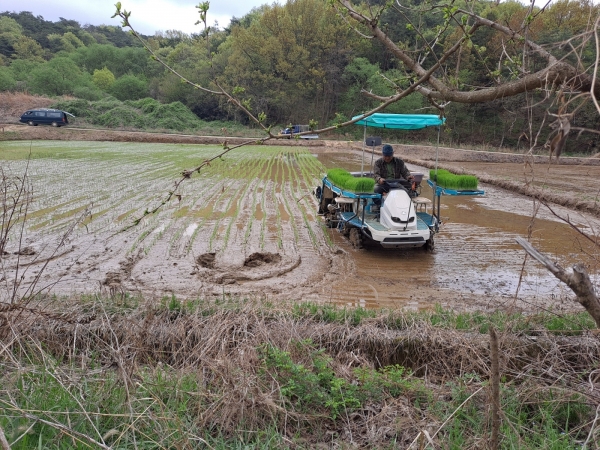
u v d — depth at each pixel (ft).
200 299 18.13
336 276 23.39
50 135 106.42
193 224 32.60
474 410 11.16
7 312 13.34
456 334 15.07
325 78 139.03
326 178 32.71
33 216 33.27
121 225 31.45
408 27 9.57
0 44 221.87
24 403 10.34
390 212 25.20
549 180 58.18
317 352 12.93
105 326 15.10
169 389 11.44
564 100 6.19
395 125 27.91
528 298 20.45
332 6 9.81
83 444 9.10
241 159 76.69
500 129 120.37
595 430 10.12
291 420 11.16
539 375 12.64
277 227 32.40
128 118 135.54
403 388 12.38
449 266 25.27
